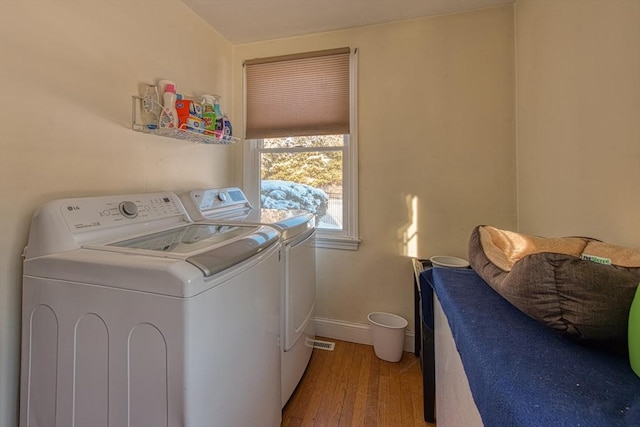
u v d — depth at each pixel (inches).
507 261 39.8
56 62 44.2
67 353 34.3
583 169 47.2
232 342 37.0
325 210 88.5
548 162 57.7
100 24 50.6
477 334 28.5
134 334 31.3
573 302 25.5
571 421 17.9
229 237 45.9
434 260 74.1
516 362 23.8
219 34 84.1
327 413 58.5
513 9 71.7
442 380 45.5
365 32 80.9
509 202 73.3
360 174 83.0
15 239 39.8
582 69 47.1
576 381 21.6
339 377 69.5
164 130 59.7
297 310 63.1
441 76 76.5
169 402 30.2
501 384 21.8
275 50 88.0
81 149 48.1
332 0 69.7
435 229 78.4
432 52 76.8
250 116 90.4
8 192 39.1
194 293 30.4
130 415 31.6
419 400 62.1
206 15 75.0
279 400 53.0
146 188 61.1
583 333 24.8
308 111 85.5
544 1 58.6
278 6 71.7
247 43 89.7
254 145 93.3
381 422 56.4
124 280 31.5
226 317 35.7
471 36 74.3
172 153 68.5
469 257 45.9
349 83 82.4
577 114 48.5
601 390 20.6
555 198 55.3
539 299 27.0
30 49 41.0
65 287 34.2
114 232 44.1
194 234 48.9
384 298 82.8
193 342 30.3
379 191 81.8
